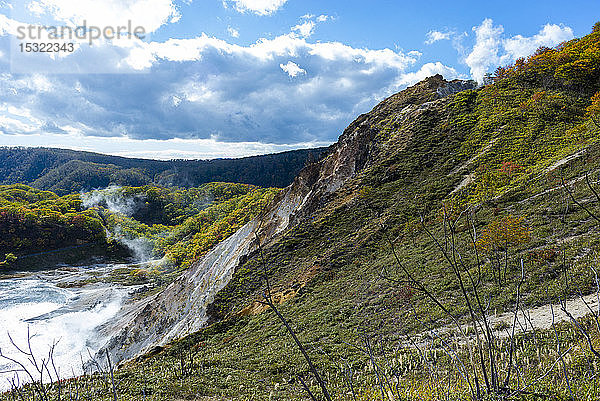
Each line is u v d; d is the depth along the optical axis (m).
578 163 25.67
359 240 31.48
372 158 45.69
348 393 8.20
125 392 12.80
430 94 55.66
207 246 105.94
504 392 3.25
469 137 40.78
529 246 17.50
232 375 14.95
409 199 34.31
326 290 25.33
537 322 10.92
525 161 31.94
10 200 181.88
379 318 17.55
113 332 50.84
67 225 141.25
